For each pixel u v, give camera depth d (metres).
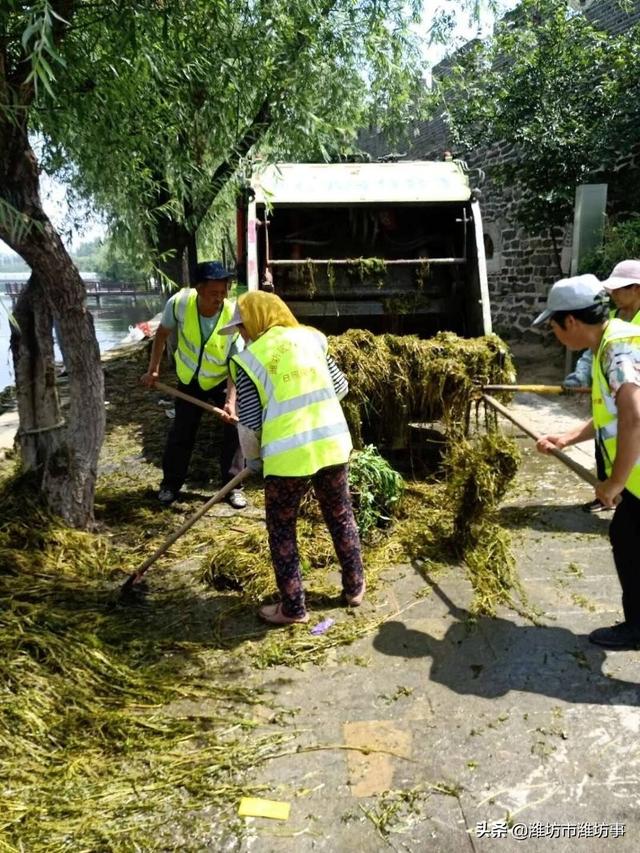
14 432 6.50
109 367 9.79
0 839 2.11
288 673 2.93
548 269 11.09
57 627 3.18
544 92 9.38
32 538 3.87
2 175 3.26
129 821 2.19
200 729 2.60
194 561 3.97
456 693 2.75
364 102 8.45
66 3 3.17
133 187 4.32
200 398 4.76
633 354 2.57
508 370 4.73
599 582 3.60
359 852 2.05
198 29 3.95
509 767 2.35
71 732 2.60
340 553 3.36
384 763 2.39
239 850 2.07
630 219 8.84
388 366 4.65
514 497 4.80
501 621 3.25
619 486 2.60
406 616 3.32
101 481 5.31
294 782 2.33
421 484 4.91
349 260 5.66
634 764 2.35
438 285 5.88
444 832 2.11
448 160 6.24
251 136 6.09
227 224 9.17
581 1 10.89
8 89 3.06
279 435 3.06
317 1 5.85
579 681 2.79
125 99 3.78
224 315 4.50
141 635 3.23
